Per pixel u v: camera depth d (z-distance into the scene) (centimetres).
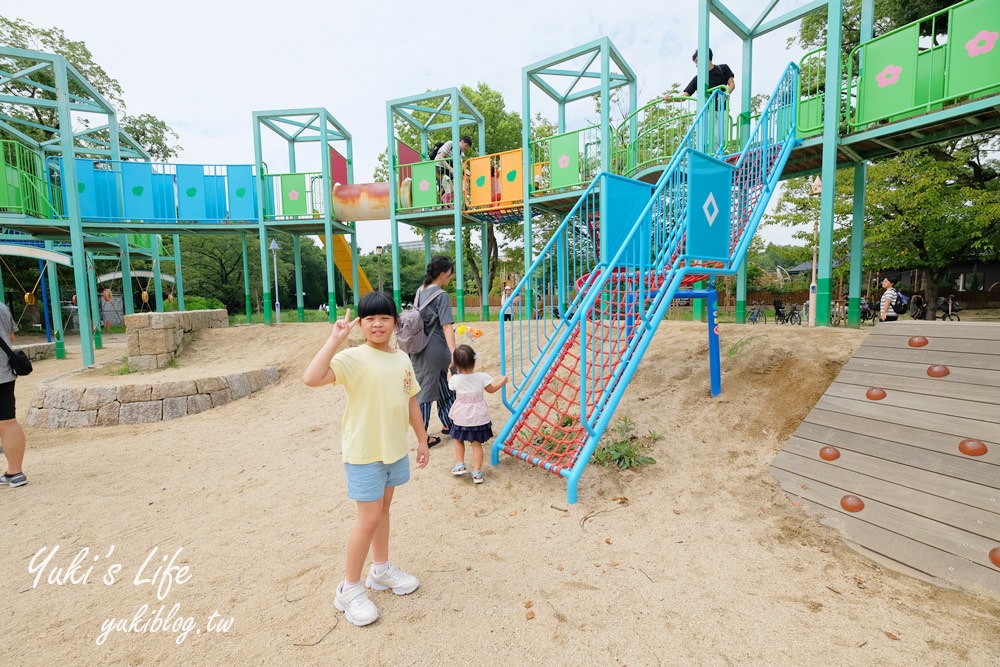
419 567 289
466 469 429
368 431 235
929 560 265
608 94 962
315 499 401
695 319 880
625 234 471
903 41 621
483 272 1413
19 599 268
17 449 447
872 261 1628
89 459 525
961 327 401
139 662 216
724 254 457
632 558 292
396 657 215
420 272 5184
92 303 1609
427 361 473
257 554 311
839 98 657
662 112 922
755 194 569
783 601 246
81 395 687
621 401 534
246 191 1357
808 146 700
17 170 1159
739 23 836
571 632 229
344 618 243
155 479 460
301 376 892
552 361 479
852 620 229
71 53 2195
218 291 3944
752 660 207
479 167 1210
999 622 222
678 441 442
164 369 896
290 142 1491
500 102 2119
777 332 615
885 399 380
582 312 378
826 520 314
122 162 1273
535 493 388
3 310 439
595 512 354
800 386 458
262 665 212
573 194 1025
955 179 1391
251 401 786
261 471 475
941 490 297
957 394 350
